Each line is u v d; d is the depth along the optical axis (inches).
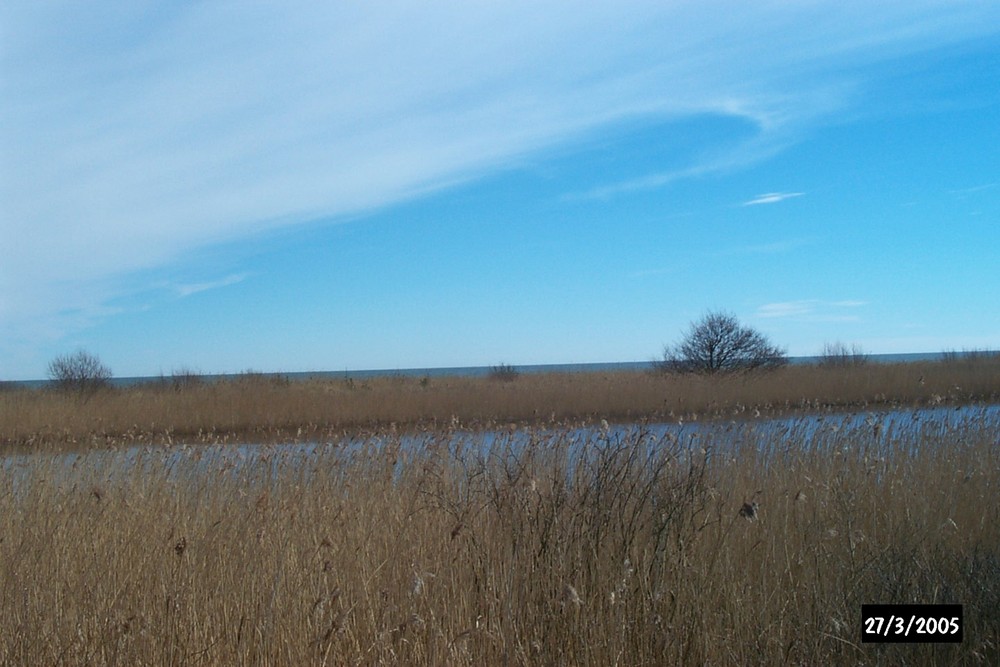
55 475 305.4
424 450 310.5
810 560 209.8
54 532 234.1
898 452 309.7
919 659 174.9
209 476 293.1
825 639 179.9
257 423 700.0
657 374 1059.3
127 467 312.0
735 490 260.2
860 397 807.1
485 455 289.4
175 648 179.8
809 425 368.2
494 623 180.7
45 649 185.5
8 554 224.2
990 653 175.9
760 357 1037.8
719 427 343.6
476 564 199.8
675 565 191.3
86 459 329.4
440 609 190.4
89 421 671.1
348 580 202.4
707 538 217.2
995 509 255.4
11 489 283.1
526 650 176.4
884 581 198.7
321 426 687.1
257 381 1030.4
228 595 195.6
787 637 182.2
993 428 357.4
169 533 221.5
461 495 244.2
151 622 186.4
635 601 183.6
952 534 233.8
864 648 176.6
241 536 218.4
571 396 776.3
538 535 199.9
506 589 186.1
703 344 1045.8
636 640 178.5
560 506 205.9
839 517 239.1
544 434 294.5
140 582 206.1
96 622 190.7
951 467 297.3
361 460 302.5
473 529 211.9
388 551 214.8
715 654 175.9
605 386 834.8
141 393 844.6
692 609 183.0
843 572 203.5
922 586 198.4
